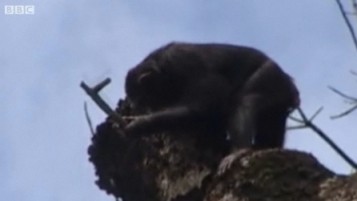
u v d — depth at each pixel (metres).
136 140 12.73
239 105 16.27
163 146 12.45
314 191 10.15
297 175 10.32
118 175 12.80
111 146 12.89
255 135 16.23
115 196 12.94
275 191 10.22
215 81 16.53
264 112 16.16
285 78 16.70
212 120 16.36
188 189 11.62
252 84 16.41
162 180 12.11
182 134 12.70
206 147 12.59
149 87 16.72
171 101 16.77
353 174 10.15
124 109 14.69
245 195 10.34
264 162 10.45
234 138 15.73
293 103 16.58
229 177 10.62
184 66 16.78
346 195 9.80
